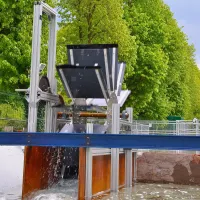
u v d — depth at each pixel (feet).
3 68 80.84
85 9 96.63
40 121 54.60
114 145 35.86
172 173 68.49
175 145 34.50
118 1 97.76
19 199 42.42
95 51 53.21
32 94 47.67
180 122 89.30
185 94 178.50
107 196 46.26
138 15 128.77
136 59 119.44
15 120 65.46
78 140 36.81
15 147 62.69
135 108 126.41
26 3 83.92
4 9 82.53
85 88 52.24
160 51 132.26
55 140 37.32
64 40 95.14
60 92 88.22
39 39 48.80
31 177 44.96
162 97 145.69
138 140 35.29
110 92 53.47
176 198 48.11
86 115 53.06
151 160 69.51
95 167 44.88
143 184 63.93
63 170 53.83
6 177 50.44
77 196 44.42
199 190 57.98
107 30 96.99
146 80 124.36
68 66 49.90
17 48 82.53
